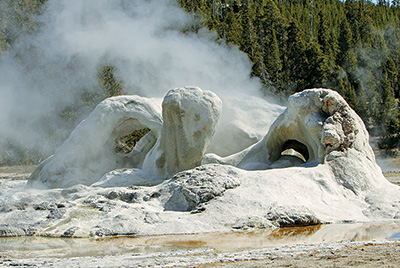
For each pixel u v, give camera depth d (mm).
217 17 59625
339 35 67188
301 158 18375
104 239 11266
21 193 14797
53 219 12422
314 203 13695
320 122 15656
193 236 11367
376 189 14852
